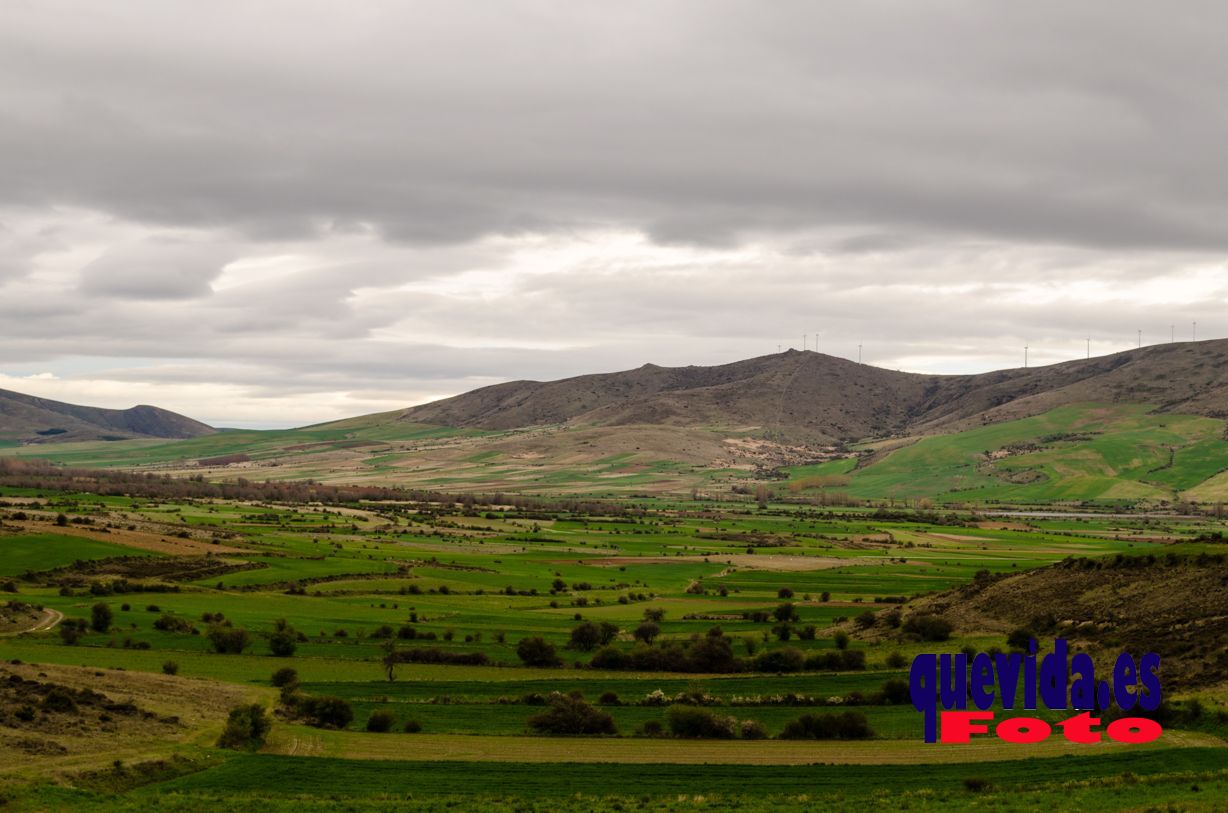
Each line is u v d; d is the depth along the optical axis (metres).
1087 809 58.44
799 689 107.38
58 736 74.38
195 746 77.56
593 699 103.88
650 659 121.75
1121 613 120.94
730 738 88.31
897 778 73.25
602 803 65.31
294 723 89.81
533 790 69.94
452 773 74.31
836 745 85.25
